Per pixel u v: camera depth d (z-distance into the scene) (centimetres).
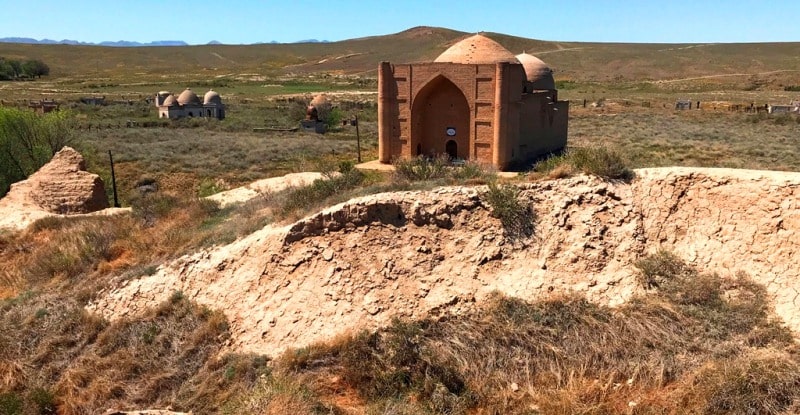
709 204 1498
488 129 3180
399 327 1342
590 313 1317
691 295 1320
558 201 1594
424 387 1175
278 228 1725
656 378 1115
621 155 1778
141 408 1268
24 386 1374
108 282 1750
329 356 1314
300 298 1495
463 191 1642
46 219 2450
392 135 3469
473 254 1520
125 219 2358
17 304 1717
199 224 2161
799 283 1288
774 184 1437
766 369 1043
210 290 1616
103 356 1451
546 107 3703
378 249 1559
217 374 1330
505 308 1365
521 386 1170
